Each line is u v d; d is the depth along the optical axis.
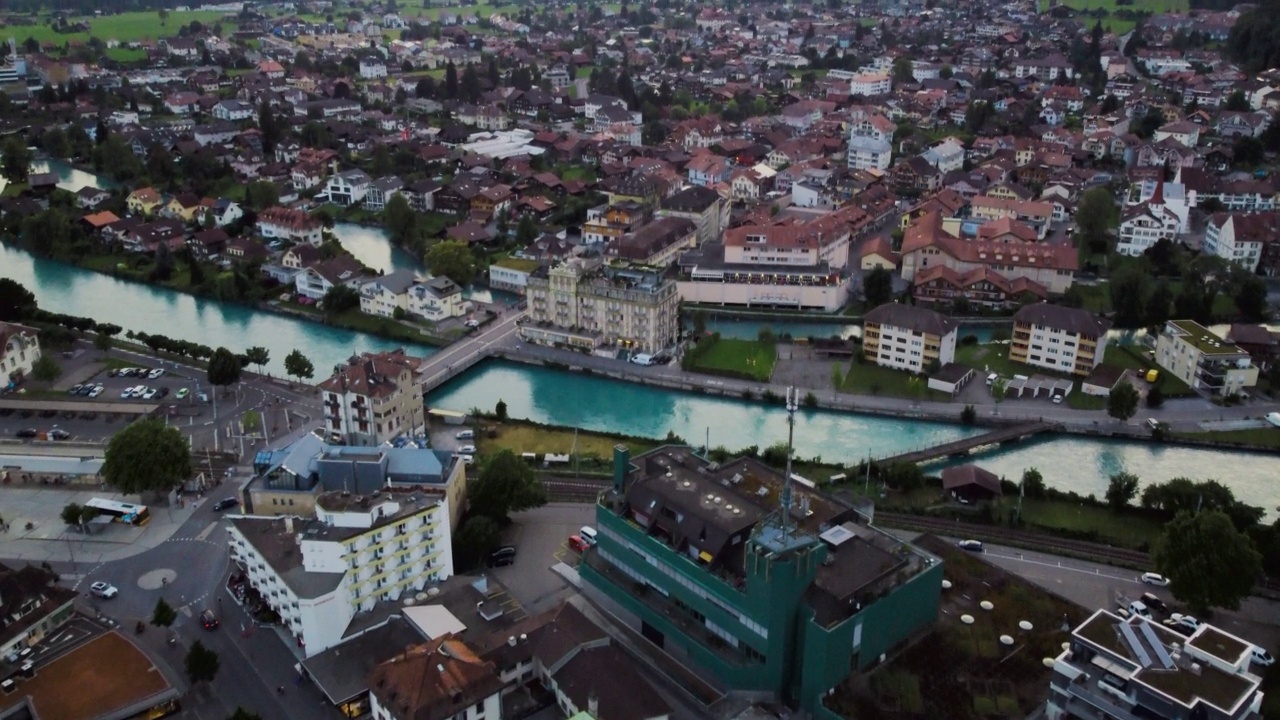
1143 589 189.88
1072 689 142.50
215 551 199.75
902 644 164.00
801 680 155.38
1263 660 166.75
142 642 172.75
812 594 153.38
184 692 161.00
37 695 157.50
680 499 172.00
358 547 172.50
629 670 158.50
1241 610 182.25
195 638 173.75
